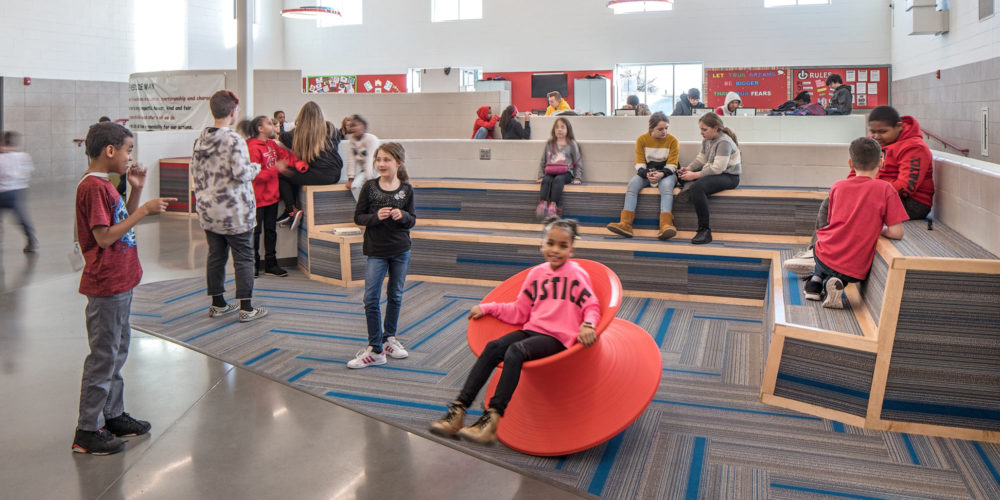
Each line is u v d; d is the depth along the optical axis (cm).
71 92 1304
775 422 308
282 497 245
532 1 1533
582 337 262
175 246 740
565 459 274
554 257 289
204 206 457
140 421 298
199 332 445
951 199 402
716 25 1423
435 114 1005
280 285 576
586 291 280
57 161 1294
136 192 283
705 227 539
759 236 545
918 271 287
